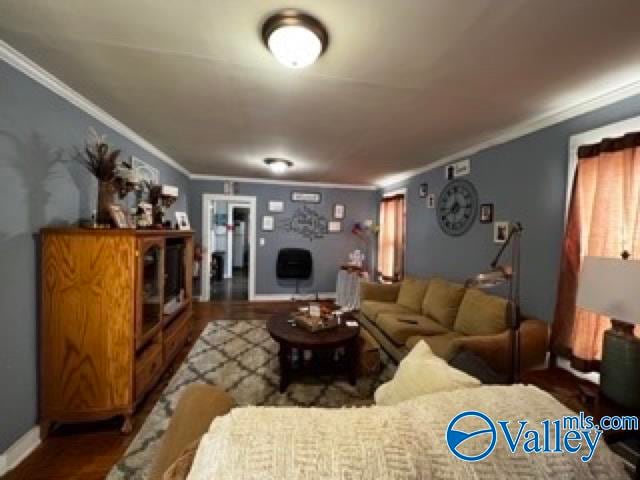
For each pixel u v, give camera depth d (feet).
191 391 3.75
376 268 20.17
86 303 6.29
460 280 11.69
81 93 7.17
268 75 6.22
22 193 5.79
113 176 7.23
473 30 4.66
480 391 3.07
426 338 8.59
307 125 9.12
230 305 17.83
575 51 5.17
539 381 6.19
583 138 7.16
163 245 8.36
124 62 5.82
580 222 7.06
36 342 6.14
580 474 2.38
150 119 8.84
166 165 13.94
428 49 5.17
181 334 10.38
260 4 4.20
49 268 6.12
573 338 6.99
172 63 5.83
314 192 19.92
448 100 7.19
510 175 9.37
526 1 4.02
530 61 5.50
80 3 4.25
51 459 5.74
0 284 5.34
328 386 8.65
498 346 6.92
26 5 4.30
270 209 19.34
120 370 6.46
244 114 8.34
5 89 5.41
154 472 3.06
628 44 4.94
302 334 8.64
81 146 7.59
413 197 15.34
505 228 9.53
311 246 20.03
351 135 9.95
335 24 4.56
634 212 5.98
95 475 5.39
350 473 2.09
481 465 2.28
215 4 4.21
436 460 2.24
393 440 2.32
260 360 10.19
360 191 20.56
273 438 2.25
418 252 14.79
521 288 8.80
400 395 4.03
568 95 6.82
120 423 6.84
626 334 4.83
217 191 18.56
